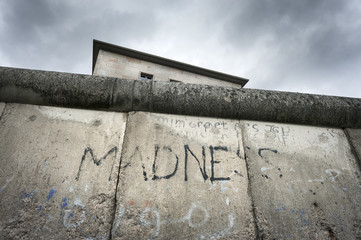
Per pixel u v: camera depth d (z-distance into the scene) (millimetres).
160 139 1761
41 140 1639
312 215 1605
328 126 2076
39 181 1487
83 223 1391
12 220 1352
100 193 1489
